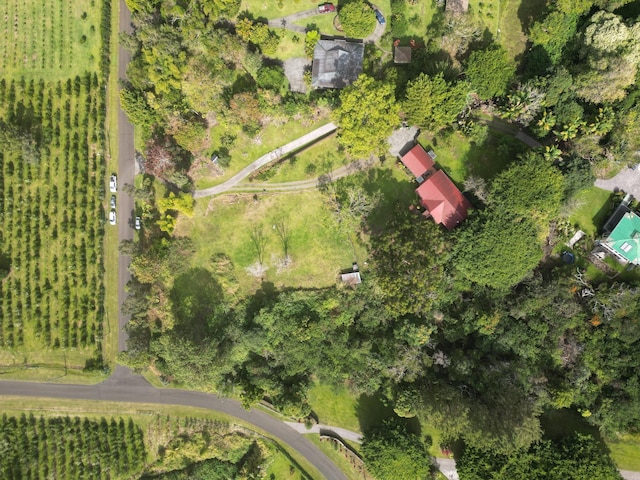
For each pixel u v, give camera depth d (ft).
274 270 299.17
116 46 292.81
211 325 299.99
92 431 307.99
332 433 311.06
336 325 295.28
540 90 255.29
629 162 268.62
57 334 300.61
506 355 279.28
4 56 294.25
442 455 302.04
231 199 299.17
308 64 289.33
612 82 248.93
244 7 288.51
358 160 291.79
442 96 258.98
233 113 279.69
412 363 276.41
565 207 264.72
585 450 265.34
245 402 289.74
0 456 301.63
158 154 278.05
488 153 283.59
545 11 268.21
